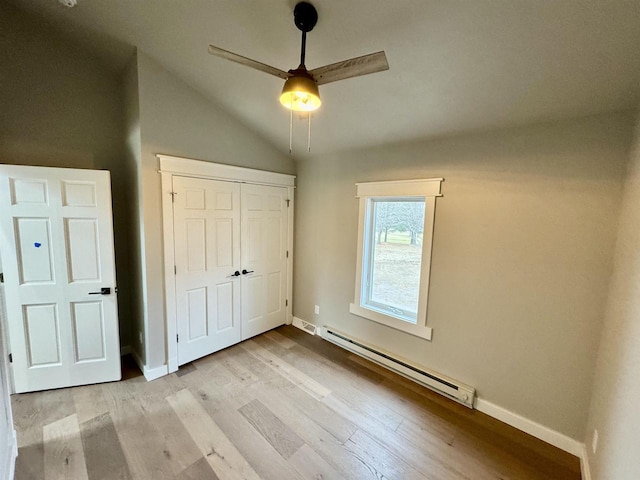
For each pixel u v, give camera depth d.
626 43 1.31
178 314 2.71
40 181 2.19
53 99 2.48
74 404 2.21
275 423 2.08
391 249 2.89
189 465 1.72
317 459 1.79
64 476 1.63
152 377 2.58
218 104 2.81
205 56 2.23
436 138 2.38
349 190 3.09
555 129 1.84
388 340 2.85
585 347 1.81
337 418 2.15
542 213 1.92
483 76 1.72
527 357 2.04
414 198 2.69
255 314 3.43
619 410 1.29
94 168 2.71
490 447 1.91
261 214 3.34
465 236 2.28
